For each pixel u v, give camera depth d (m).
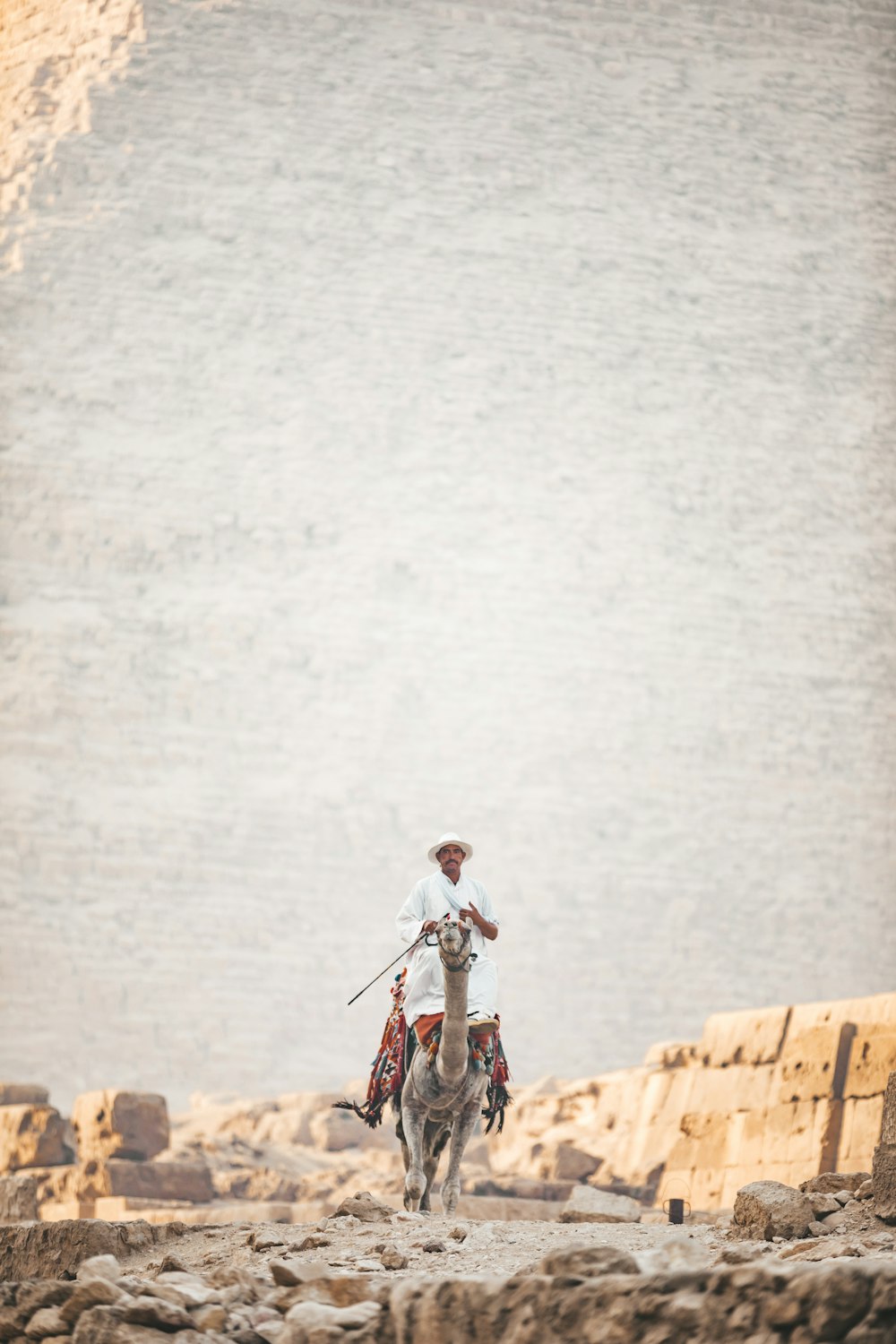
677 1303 14.74
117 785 122.06
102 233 135.88
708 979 124.56
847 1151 53.16
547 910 123.81
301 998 119.81
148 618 126.44
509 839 125.38
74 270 134.25
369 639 128.62
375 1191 66.56
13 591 125.38
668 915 125.69
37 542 126.75
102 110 140.25
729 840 128.62
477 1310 15.96
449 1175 28.98
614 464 135.75
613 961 123.62
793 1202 22.30
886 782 132.75
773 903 127.69
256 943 120.50
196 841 121.88
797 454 139.50
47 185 137.12
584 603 131.75
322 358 134.75
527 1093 90.56
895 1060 52.44
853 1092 54.06
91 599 126.38
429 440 134.00
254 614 127.88
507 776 127.00
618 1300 15.05
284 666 127.19
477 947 30.30
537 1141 74.75
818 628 135.12
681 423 138.25
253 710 125.81
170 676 125.38
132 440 130.50
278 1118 86.31
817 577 136.38
